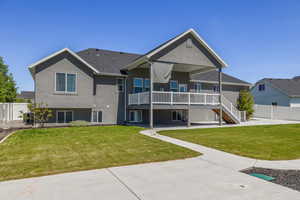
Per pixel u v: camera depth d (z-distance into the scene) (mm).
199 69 19375
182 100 16172
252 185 4324
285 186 4332
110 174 4973
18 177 4707
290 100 28953
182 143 8922
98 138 9844
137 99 16625
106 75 17531
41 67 14625
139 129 13289
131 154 6914
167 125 16969
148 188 4141
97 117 17234
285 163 6082
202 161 6223
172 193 3902
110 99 17766
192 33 16047
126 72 18188
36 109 13828
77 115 16406
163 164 5875
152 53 14594
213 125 17078
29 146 8039
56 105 14977
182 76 20656
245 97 23812
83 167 5488
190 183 4426
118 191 3984
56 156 6574
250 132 12539
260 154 7164
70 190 4020
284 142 9414
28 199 3617
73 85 15555
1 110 17031
